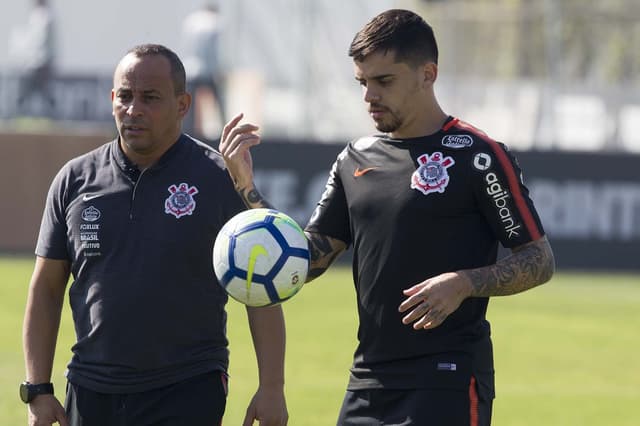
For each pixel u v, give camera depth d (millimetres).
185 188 19906
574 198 70875
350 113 84750
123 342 19688
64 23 89312
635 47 87938
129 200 19922
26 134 69812
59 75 77500
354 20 86000
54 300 20750
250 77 81875
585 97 84062
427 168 19422
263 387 20062
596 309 58312
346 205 20516
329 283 64625
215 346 20156
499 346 48062
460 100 86875
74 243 20125
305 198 70625
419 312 18375
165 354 19719
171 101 19734
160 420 19703
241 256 19047
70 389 20250
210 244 19906
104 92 77500
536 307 58531
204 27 80188
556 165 70750
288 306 56000
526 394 39250
